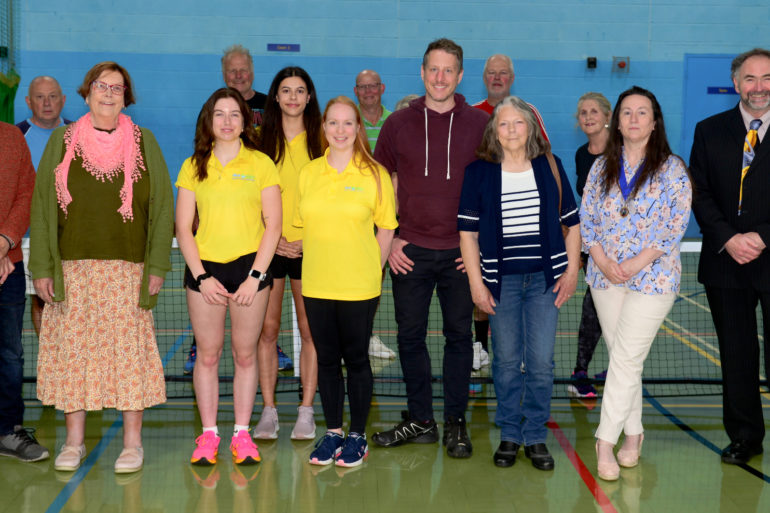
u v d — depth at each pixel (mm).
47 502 3188
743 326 3635
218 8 10812
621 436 4129
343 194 3449
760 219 3480
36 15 10555
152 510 3113
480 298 3541
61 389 3398
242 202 3480
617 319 3514
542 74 11148
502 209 3490
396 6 10945
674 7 11109
